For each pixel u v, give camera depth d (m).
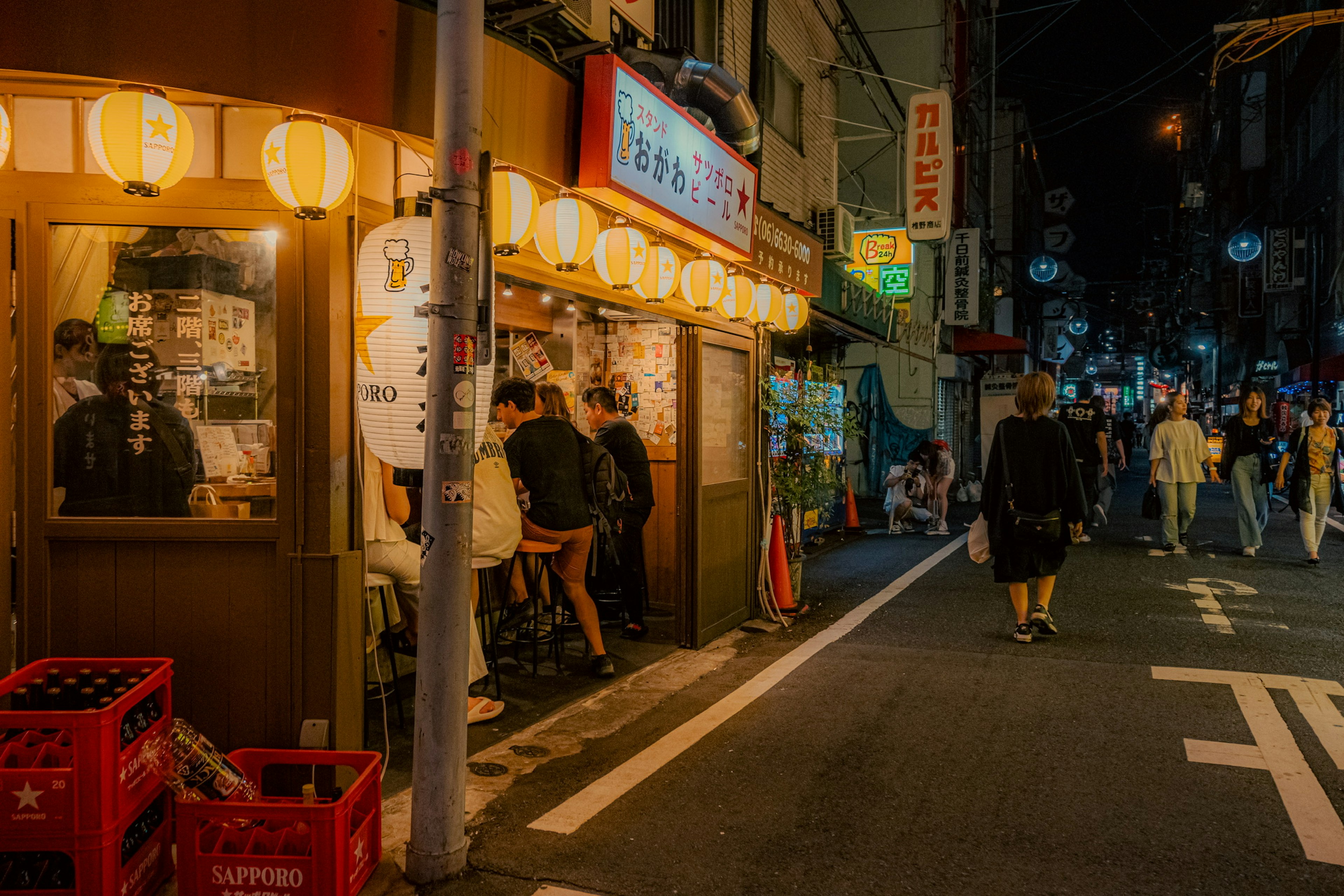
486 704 4.79
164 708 3.22
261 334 3.58
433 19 3.66
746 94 6.57
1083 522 6.40
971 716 4.83
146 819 3.10
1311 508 9.72
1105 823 3.54
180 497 3.59
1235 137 32.34
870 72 14.41
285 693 3.55
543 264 4.85
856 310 12.02
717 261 6.11
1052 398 6.38
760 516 7.39
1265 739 4.45
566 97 4.58
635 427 7.68
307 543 3.55
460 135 3.09
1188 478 10.71
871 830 3.49
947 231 13.81
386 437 3.52
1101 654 6.08
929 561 10.27
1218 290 36.44
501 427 6.76
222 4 3.25
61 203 3.44
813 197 12.66
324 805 2.81
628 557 6.55
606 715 4.91
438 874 3.09
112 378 3.57
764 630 6.82
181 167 3.33
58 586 3.52
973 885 3.07
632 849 3.34
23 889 2.81
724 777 4.03
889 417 18.22
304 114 3.38
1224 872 3.14
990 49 29.38
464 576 3.14
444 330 3.08
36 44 3.13
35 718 2.74
